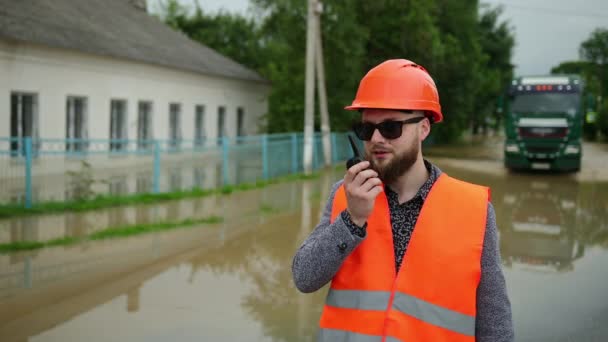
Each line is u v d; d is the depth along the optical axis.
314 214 9.91
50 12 17.08
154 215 9.34
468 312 1.85
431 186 2.01
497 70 41.72
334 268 1.88
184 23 35.53
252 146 14.34
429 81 2.03
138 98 18.97
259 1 20.75
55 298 5.16
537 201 12.12
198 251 7.08
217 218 9.23
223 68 25.22
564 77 18.22
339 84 22.55
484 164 21.58
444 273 1.86
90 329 4.43
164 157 19.20
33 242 7.11
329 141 19.22
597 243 8.05
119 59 17.72
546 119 17.89
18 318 4.64
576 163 17.89
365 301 1.90
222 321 4.68
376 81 2.00
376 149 1.96
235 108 26.34
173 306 5.03
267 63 31.03
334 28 20.59
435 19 25.72
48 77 15.04
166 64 19.66
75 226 8.27
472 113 43.50
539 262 6.92
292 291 5.58
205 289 5.56
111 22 20.66
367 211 1.84
